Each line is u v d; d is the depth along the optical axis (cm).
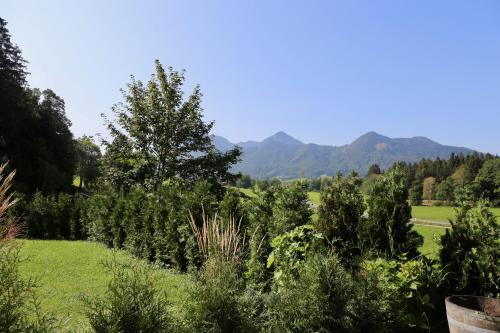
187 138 2056
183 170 2002
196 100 2077
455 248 514
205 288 363
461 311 392
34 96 5284
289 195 752
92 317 293
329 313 400
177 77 2034
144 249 1316
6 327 272
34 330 282
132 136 2020
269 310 416
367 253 559
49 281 861
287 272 525
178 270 1086
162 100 2033
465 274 491
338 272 423
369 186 642
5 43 4584
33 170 4391
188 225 1045
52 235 2080
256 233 781
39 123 5031
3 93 4350
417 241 589
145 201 1468
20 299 297
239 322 360
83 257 1266
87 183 6731
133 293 306
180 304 373
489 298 444
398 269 528
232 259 487
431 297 503
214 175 2048
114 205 1769
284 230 705
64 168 5278
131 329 292
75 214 2075
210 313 349
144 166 2017
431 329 491
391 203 596
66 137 5416
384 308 437
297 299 411
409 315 471
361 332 421
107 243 1734
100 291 772
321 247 506
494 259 484
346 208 619
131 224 1445
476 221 520
